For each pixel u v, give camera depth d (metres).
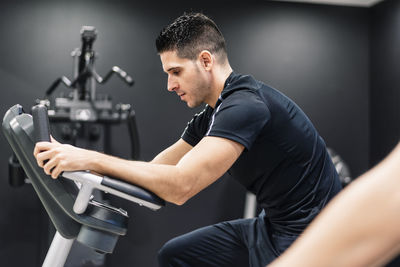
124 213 1.41
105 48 4.19
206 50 1.59
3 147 3.96
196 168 1.33
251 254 1.70
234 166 1.64
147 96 4.23
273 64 4.46
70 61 4.11
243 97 1.48
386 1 4.34
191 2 4.34
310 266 0.28
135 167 1.30
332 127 4.52
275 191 1.60
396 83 4.18
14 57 4.03
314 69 4.53
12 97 4.01
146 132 4.21
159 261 1.87
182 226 4.20
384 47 4.37
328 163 1.68
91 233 1.35
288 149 1.55
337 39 4.57
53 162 1.25
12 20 4.04
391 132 4.24
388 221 0.27
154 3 4.27
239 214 4.29
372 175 0.29
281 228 1.62
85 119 3.38
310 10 4.54
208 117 1.80
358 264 0.27
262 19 4.46
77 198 1.28
